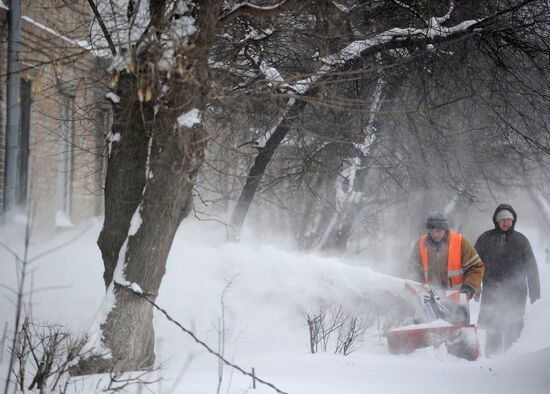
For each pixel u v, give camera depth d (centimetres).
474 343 1355
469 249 1538
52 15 1867
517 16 1908
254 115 1742
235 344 1526
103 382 943
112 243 1094
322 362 1215
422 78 1908
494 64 2002
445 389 1003
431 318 1445
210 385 938
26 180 2006
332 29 1396
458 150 2269
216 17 1020
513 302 1745
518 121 2183
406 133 2155
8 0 1769
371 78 1894
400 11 2016
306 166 1953
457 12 2016
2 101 1867
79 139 1944
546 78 2028
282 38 1655
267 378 1019
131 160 1087
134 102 1069
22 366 894
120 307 1059
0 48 1780
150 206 1054
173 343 1501
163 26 990
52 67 1127
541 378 1048
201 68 1016
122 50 1031
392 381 1054
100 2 1248
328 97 1650
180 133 987
